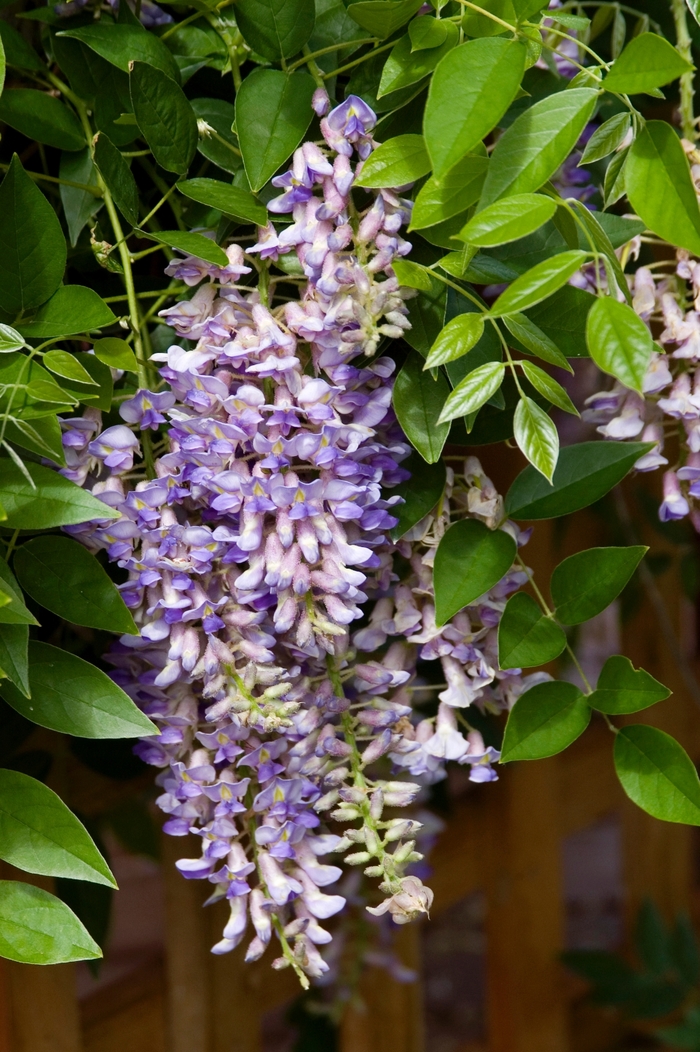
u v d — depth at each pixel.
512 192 1.32
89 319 1.37
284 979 1.77
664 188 1.33
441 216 1.33
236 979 1.70
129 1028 1.69
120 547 1.37
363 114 1.35
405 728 1.42
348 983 1.79
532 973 2.10
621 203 1.62
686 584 2.23
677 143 1.32
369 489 1.35
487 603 1.42
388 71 1.36
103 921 1.57
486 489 1.41
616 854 3.84
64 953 1.34
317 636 1.36
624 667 1.41
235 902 1.40
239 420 1.34
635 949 2.45
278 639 1.39
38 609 1.47
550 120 1.32
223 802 1.38
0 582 1.33
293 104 1.37
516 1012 2.09
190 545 1.36
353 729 1.40
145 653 1.39
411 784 1.38
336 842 1.40
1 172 1.46
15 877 1.55
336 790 1.39
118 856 3.20
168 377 1.36
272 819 1.38
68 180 1.42
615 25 1.52
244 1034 1.70
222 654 1.36
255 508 1.34
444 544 1.40
